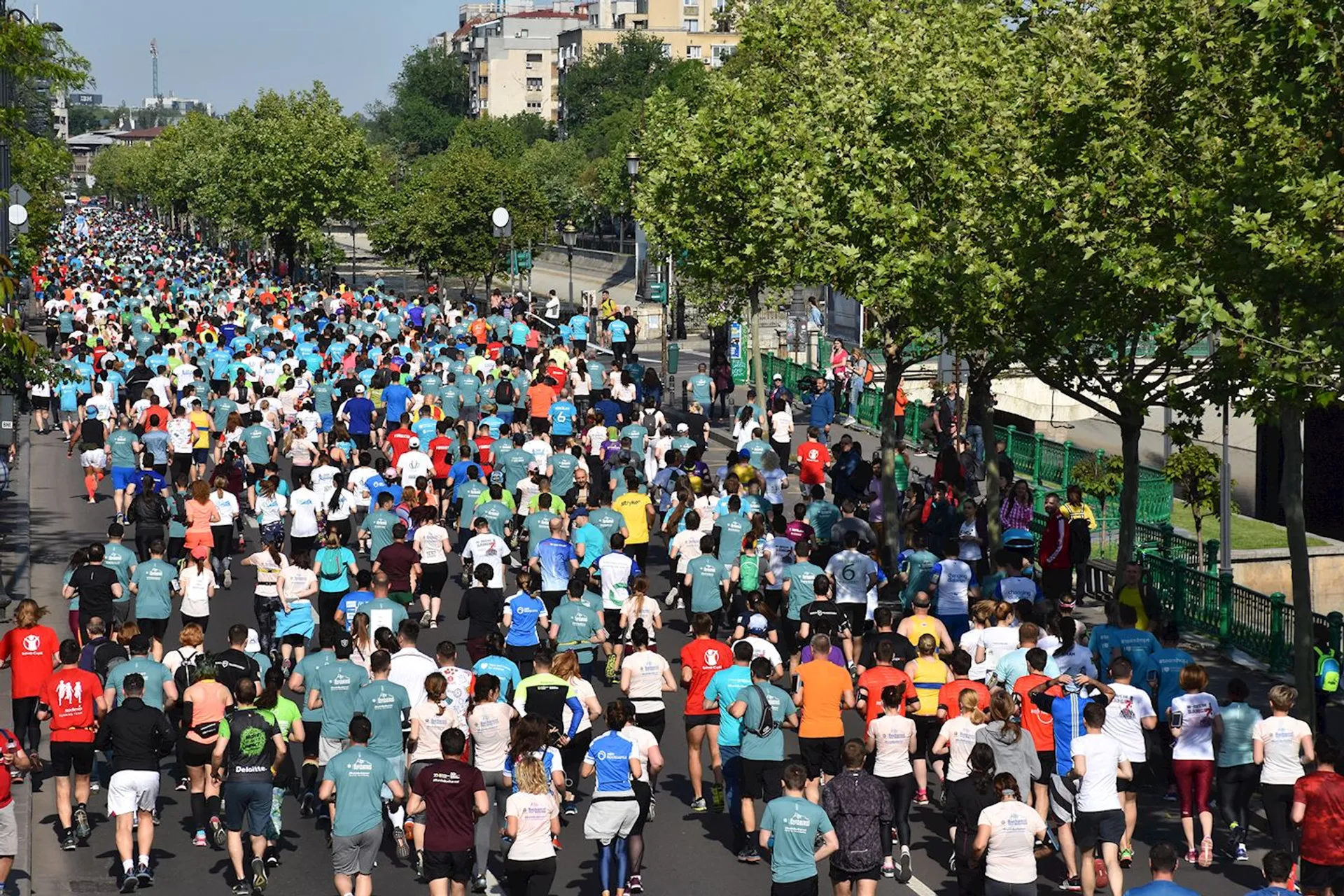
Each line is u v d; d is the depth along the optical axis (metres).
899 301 29.58
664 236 46.03
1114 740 18.67
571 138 174.62
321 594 26.56
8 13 37.50
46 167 64.75
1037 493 41.66
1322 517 45.28
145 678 19.72
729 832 20.42
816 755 19.91
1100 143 24.36
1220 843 20.25
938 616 25.91
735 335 67.38
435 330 59.88
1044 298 25.62
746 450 37.09
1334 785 16.98
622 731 17.66
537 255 99.25
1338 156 21.11
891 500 33.84
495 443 35.81
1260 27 21.55
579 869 19.19
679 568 28.62
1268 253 20.84
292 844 19.94
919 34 33.56
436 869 16.61
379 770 17.02
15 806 20.81
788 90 41.56
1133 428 27.20
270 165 99.38
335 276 106.25
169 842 19.94
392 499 30.47
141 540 32.16
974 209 29.16
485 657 20.25
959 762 17.97
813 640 20.20
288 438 41.12
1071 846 17.89
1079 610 32.62
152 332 57.91
